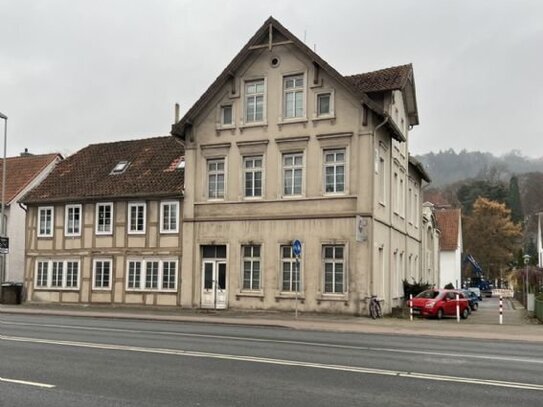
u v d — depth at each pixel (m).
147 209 31.11
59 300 33.16
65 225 33.44
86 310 28.91
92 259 32.34
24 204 34.69
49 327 19.36
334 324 22.06
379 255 27.45
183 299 29.33
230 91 29.20
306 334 18.50
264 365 11.21
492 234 85.44
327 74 27.12
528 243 97.19
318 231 26.69
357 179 26.22
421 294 28.53
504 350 14.89
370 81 29.66
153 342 14.95
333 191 26.83
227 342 15.19
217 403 8.05
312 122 27.30
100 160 35.44
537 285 51.28
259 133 28.41
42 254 34.00
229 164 29.00
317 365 11.25
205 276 29.31
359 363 11.66
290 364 11.35
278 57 28.30
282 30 27.91
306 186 27.19
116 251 31.69
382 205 28.00
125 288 31.25
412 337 18.44
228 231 28.69
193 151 29.86
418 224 40.72
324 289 26.48
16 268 40.91
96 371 10.50
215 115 29.55
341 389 9.02
